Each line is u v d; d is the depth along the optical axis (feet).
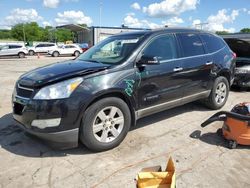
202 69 16.80
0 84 30.09
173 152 12.67
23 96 11.98
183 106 19.74
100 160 11.89
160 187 8.45
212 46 18.07
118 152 12.63
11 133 14.76
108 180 10.43
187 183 10.22
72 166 11.40
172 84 15.03
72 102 11.32
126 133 13.30
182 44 15.89
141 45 13.84
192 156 12.30
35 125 11.45
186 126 15.94
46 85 11.47
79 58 15.79
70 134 11.57
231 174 10.85
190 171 11.03
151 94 14.03
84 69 12.35
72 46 104.17
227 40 28.53
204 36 17.78
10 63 65.00
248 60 27.02
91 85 11.76
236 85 25.82
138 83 13.30
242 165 11.55
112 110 12.57
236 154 12.50
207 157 12.20
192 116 17.70
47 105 11.19
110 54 14.53
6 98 22.94
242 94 24.84
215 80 18.16
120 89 12.51
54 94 11.27
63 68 13.00
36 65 58.80
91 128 11.96
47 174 10.82
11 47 90.53
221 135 14.37
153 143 13.61
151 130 15.29
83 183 10.24
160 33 14.96
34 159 11.97
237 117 12.80
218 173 10.91
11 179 10.49
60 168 11.26
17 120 12.42
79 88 11.51
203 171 11.05
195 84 16.56
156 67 14.05
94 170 11.10
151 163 11.68
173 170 8.66
